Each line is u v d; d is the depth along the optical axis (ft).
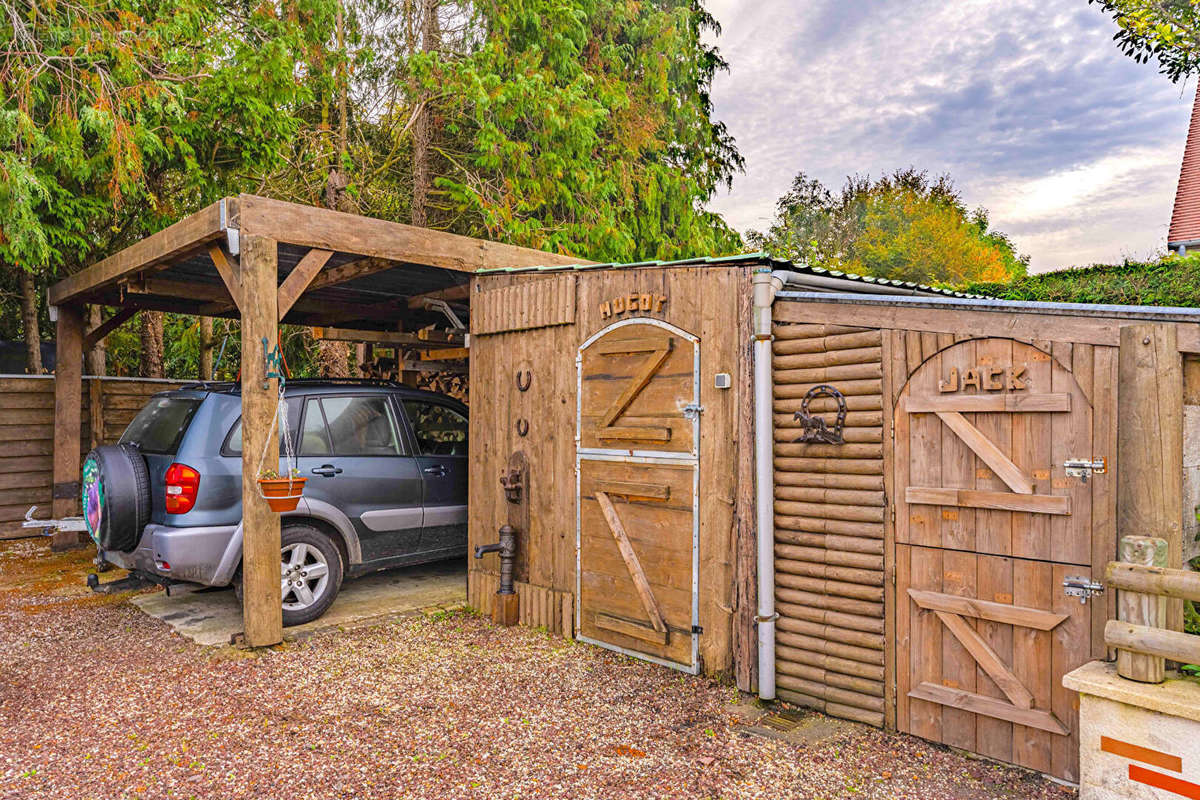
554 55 38.50
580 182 38.55
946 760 11.07
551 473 17.66
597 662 15.51
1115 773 8.91
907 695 11.90
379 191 43.21
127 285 22.11
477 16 38.55
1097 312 9.93
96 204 30.83
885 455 12.14
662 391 15.29
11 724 12.29
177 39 32.89
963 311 11.26
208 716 12.65
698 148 49.98
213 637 16.88
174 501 16.61
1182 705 8.23
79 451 26.78
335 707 13.08
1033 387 10.53
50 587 21.40
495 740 11.79
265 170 37.86
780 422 13.57
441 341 26.07
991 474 10.96
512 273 18.81
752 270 13.96
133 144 27.50
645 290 15.69
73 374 26.58
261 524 16.08
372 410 20.39
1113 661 9.73
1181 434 9.25
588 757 11.21
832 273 15.75
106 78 27.48
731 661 14.24
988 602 10.93
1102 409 9.90
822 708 12.90
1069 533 10.19
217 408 17.57
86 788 10.21
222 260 16.88
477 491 19.62
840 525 12.64
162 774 10.63
